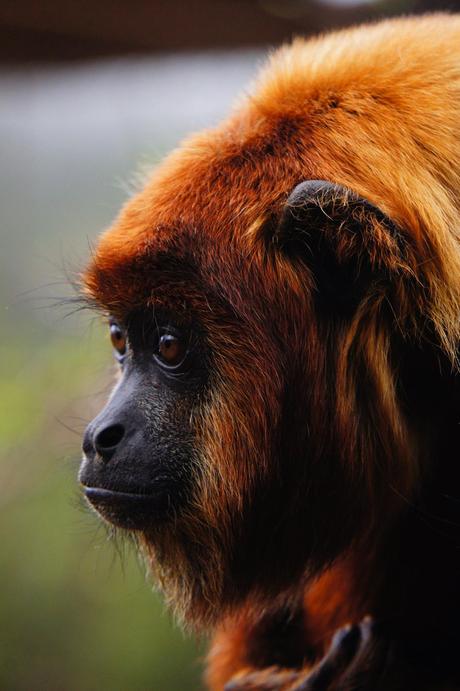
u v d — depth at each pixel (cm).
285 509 214
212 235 212
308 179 212
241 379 212
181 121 393
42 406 368
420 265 211
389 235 210
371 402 213
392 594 217
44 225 490
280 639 223
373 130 212
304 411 213
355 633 218
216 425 213
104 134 485
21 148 495
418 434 214
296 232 212
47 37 289
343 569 218
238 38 287
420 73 214
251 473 213
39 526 364
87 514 222
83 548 361
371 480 214
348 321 212
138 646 345
